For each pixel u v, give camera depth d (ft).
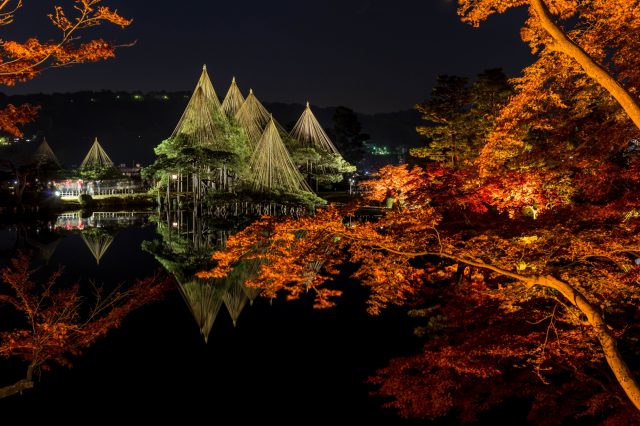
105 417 39.32
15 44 22.50
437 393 31.22
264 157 216.54
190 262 98.94
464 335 35.47
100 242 127.03
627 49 33.71
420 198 36.22
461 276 47.21
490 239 27.04
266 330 58.44
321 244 26.89
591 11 32.76
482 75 131.64
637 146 37.09
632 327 33.58
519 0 25.81
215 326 60.23
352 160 338.75
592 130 38.04
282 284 26.86
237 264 92.94
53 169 242.37
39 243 124.77
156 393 43.29
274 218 28.02
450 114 132.46
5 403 41.57
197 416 39.24
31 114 24.86
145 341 55.83
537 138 49.98
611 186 35.88
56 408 40.65
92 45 23.62
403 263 28.17
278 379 45.65
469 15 27.17
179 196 229.66
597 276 27.02
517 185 35.42
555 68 37.11
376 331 55.98
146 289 44.39
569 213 31.45
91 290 76.64
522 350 29.32
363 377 45.60
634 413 24.94
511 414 36.60
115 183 325.83
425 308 59.72
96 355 52.08
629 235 25.18
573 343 28.96
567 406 29.66
